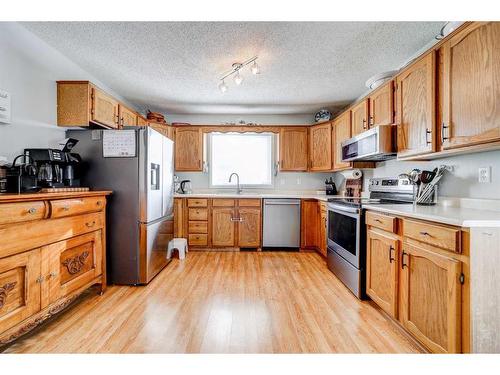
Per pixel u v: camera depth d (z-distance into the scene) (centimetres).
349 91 348
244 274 285
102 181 255
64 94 253
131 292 236
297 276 279
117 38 227
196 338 166
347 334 171
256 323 184
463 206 194
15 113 209
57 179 213
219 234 388
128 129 255
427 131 184
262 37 223
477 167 185
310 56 254
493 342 123
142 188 254
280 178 457
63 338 164
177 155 423
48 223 168
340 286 252
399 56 254
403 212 166
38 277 160
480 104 144
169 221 325
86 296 227
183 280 266
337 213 275
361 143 269
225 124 430
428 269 147
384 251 190
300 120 455
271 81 315
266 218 390
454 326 127
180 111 442
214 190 455
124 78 310
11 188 179
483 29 142
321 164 405
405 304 166
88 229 211
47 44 238
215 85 329
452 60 163
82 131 256
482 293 123
